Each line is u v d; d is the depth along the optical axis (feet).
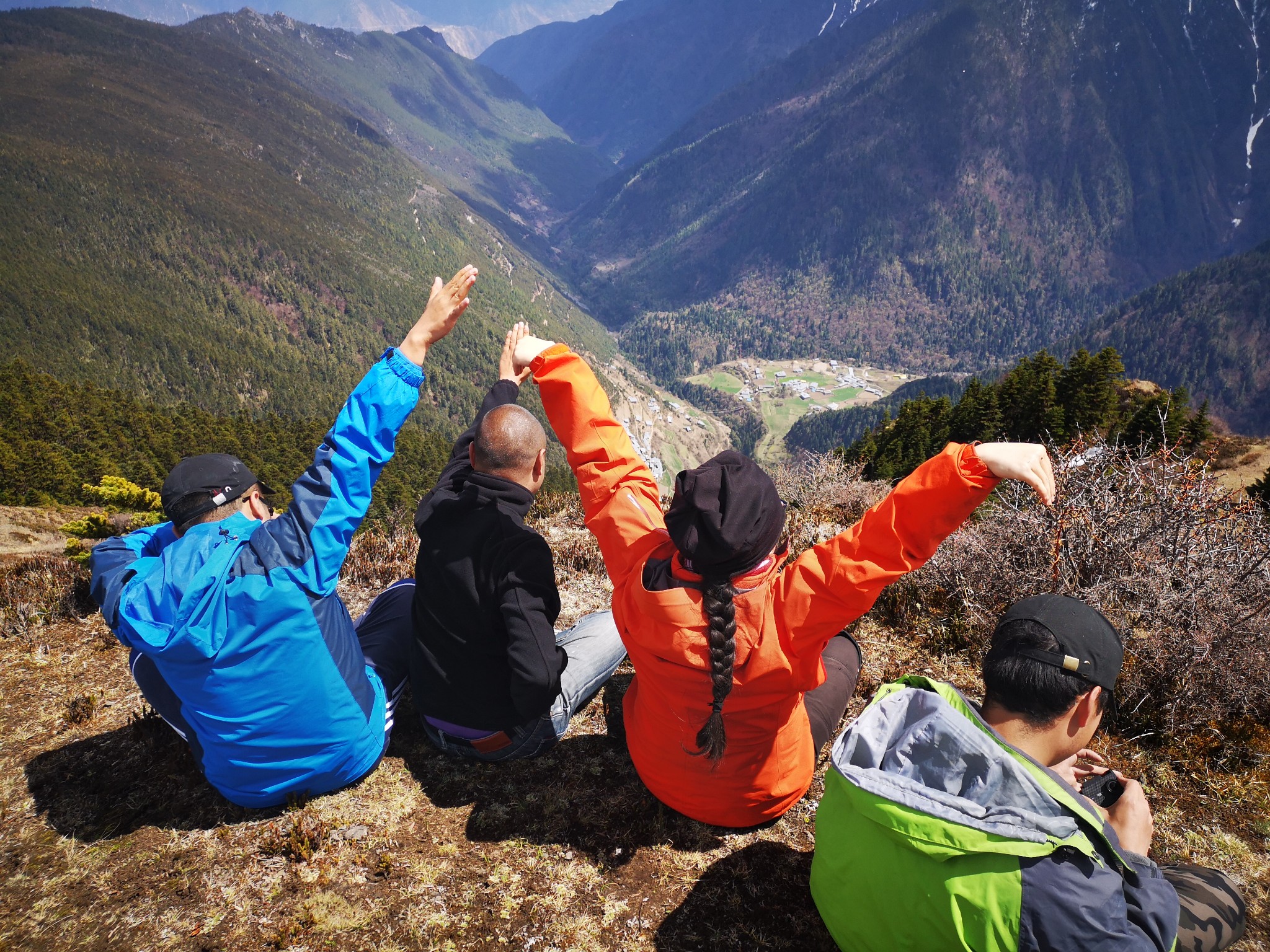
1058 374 187.32
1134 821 7.45
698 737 7.66
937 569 16.74
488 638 10.02
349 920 9.14
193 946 8.89
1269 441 106.73
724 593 7.33
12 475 297.74
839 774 7.09
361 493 9.10
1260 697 12.78
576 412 9.51
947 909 6.27
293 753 10.00
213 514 9.39
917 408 190.08
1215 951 7.11
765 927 9.02
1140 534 13.93
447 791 11.22
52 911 9.48
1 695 14.30
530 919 9.14
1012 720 6.86
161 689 9.95
